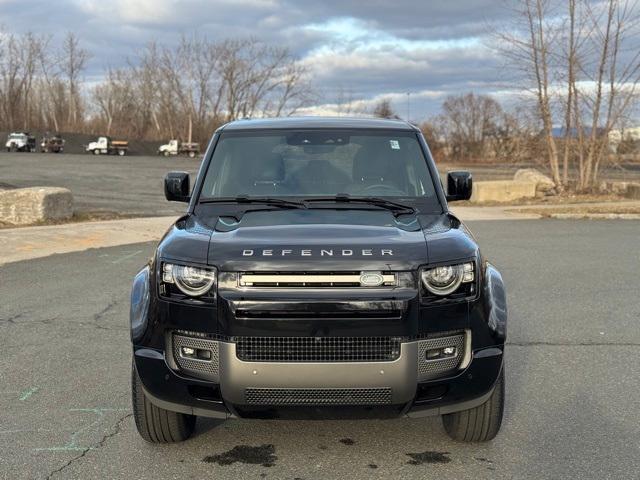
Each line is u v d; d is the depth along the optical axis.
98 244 12.43
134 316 3.83
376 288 3.43
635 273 9.87
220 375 3.46
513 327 6.92
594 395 4.97
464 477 3.69
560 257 11.34
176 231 3.97
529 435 4.26
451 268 3.57
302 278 3.42
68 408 4.69
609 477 3.67
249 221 4.04
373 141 4.94
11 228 13.98
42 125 113.00
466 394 3.62
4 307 7.62
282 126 5.07
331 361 3.40
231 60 82.81
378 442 4.16
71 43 111.69
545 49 24.41
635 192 24.05
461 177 4.96
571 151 25.81
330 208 4.35
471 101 87.75
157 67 104.38
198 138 95.38
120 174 39.44
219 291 3.46
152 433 3.97
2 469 3.77
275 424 4.45
